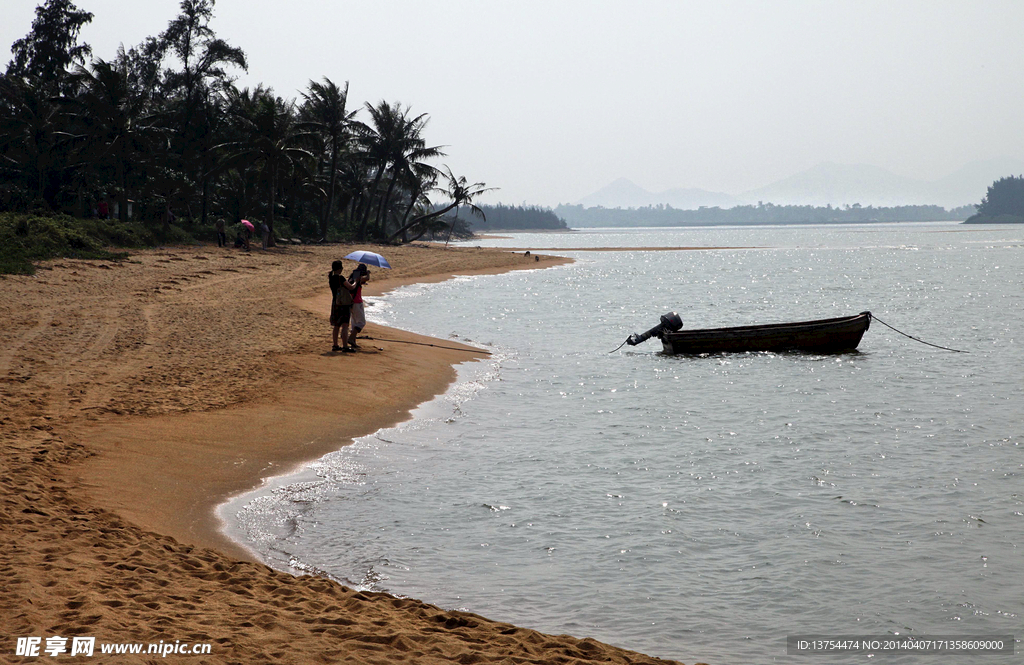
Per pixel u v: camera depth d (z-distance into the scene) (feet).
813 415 46.29
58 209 158.81
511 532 27.30
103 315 67.05
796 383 56.75
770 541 27.02
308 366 52.19
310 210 245.04
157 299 80.94
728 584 23.75
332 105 212.02
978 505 30.71
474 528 27.55
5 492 25.08
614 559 25.30
